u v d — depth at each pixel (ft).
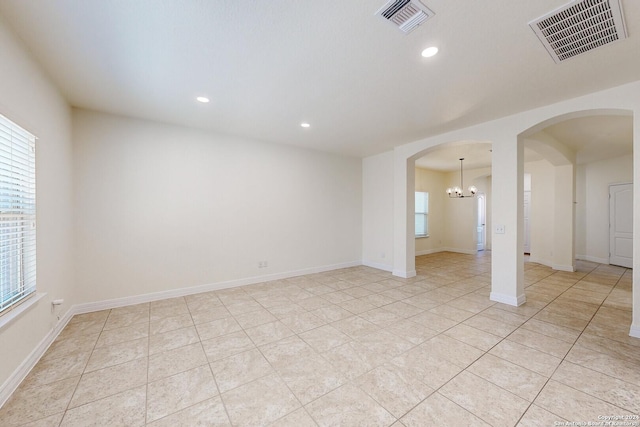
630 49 6.62
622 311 10.60
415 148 15.30
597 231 21.04
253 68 7.70
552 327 9.14
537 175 20.80
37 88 7.23
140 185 11.69
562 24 5.85
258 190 15.06
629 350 7.59
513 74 7.96
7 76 5.82
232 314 10.43
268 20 5.75
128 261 11.43
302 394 5.88
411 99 9.73
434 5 5.32
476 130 12.37
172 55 7.08
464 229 26.55
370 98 9.62
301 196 16.85
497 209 11.68
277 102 10.02
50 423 5.07
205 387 6.13
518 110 10.64
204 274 13.29
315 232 17.54
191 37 6.34
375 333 8.79
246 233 14.64
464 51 6.86
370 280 15.58
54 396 5.80
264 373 6.65
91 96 9.45
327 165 18.13
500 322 9.57
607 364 6.91
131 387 6.13
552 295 12.65
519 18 5.67
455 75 8.04
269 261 15.49
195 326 9.35
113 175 11.12
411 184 16.31
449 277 16.34
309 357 7.36
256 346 7.97
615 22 5.73
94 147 10.74
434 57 7.15
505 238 11.46
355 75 8.07
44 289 7.63
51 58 7.17
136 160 11.61
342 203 18.97
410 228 16.35
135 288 11.57
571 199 17.89
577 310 10.71
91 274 10.68
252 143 14.85
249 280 14.71
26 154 6.84
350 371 6.72
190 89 8.97
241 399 5.73
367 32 6.15
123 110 10.73
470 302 11.73
